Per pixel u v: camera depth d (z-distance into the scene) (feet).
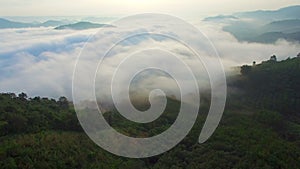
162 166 107.65
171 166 108.17
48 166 102.89
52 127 136.87
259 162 114.62
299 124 183.42
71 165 106.73
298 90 221.87
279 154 124.67
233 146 122.62
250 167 111.65
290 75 231.50
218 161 112.47
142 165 107.86
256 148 123.24
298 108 208.74
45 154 107.76
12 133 128.06
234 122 154.51
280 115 179.52
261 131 147.95
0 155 102.89
